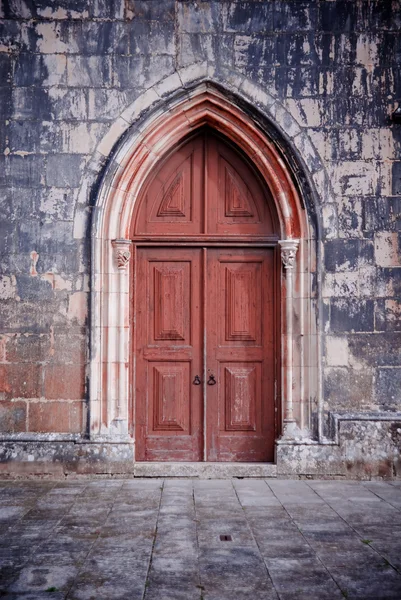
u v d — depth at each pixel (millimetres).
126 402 7676
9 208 7723
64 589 4180
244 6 7820
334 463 7570
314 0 7836
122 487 7090
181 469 7637
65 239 7707
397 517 5875
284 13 7828
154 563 4660
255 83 7773
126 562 4680
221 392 7965
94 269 7633
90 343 7602
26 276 7688
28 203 7719
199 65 7766
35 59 7785
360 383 7664
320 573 4477
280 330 7867
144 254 8000
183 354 7961
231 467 7645
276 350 7922
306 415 7672
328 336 7691
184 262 8000
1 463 7496
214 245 7965
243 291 8000
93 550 4938
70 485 7188
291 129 7770
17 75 7781
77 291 7672
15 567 4578
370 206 7754
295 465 7586
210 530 5453
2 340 7652
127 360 7742
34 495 6715
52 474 7508
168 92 7734
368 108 7797
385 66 7812
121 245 7680
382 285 7719
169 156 8039
